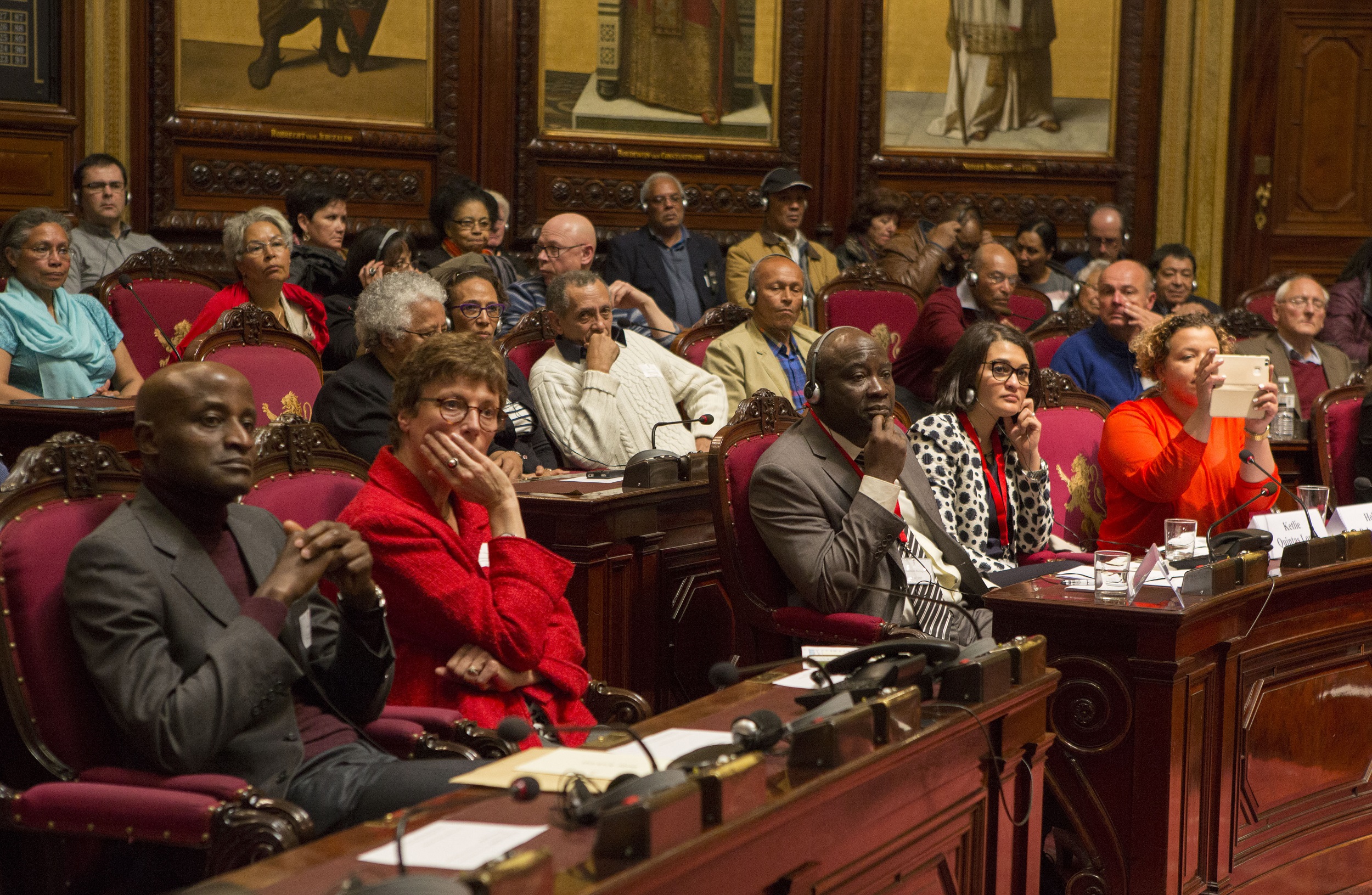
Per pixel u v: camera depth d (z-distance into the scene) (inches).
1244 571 113.0
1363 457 195.9
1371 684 127.8
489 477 103.3
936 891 82.4
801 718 73.7
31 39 267.6
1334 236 365.1
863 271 258.5
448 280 174.1
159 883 78.1
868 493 125.9
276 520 94.0
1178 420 154.9
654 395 185.0
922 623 128.6
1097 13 351.3
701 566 153.6
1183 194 357.1
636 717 110.5
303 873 57.6
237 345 173.3
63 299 198.5
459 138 307.6
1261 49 356.5
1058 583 117.0
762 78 331.0
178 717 77.0
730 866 62.7
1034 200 351.6
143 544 82.2
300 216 242.5
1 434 171.2
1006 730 87.4
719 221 330.3
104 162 244.5
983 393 145.6
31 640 80.8
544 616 102.8
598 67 319.0
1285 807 119.9
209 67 285.0
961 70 344.5
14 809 76.5
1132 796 106.0
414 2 301.6
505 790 68.4
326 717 91.8
